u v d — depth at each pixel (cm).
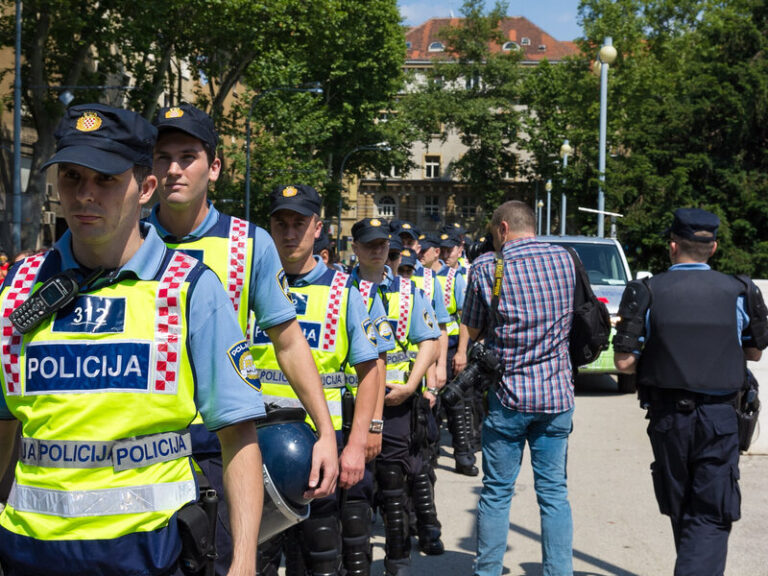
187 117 310
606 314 439
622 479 721
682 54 4256
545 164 6000
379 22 4194
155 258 212
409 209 7538
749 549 532
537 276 432
